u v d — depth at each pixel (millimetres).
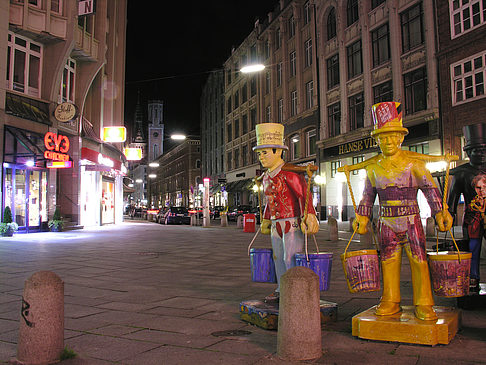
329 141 30359
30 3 20031
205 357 3678
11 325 4836
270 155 4961
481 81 19016
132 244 15258
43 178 21078
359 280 4191
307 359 3521
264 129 4977
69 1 21156
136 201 142750
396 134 4188
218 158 58562
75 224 24000
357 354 3656
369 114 26344
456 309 4477
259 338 4230
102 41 24672
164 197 101188
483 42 18812
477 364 3369
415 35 23219
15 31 19516
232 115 52656
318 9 32188
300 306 3557
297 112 36062
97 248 13797
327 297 6078
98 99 27703
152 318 5090
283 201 4879
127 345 4043
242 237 18688
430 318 3980
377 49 26281
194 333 4445
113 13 30156
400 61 23953
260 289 6965
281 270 4945
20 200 19688
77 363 3541
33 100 20125
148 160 124688
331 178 30766
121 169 32844
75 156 23953
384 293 4297
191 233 21562
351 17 28734
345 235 17875
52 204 21547
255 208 36688
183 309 5555
